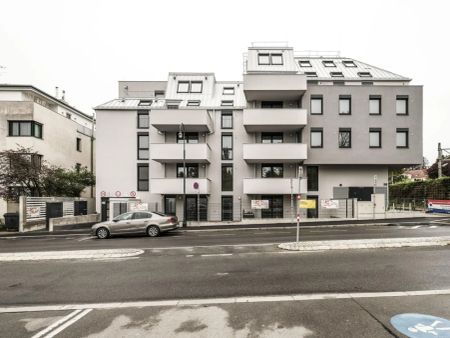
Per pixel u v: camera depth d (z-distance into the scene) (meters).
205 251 11.12
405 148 24.62
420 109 24.73
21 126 25.47
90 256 10.42
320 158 24.69
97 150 26.44
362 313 5.03
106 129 26.56
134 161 26.41
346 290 6.29
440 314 4.95
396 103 24.88
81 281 7.43
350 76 27.59
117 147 26.47
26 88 29.03
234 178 25.83
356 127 24.77
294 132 25.92
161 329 4.59
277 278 7.27
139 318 5.05
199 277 7.54
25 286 7.12
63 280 7.55
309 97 24.91
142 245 13.04
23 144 25.20
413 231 15.48
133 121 26.59
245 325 4.65
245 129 25.52
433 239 12.02
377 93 24.84
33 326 4.82
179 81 29.28
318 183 25.52
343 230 16.80
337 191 25.42
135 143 26.45
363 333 4.30
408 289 6.29
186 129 25.38
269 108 24.91
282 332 4.38
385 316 4.89
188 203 25.66
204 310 5.33
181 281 7.23
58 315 5.27
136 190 26.28
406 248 10.65
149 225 16.31
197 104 26.94
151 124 23.98
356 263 8.57
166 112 23.92
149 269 8.49
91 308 5.59
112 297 6.22
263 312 5.16
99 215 26.14
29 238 17.31
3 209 24.19
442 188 28.67
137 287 6.86
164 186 24.34
